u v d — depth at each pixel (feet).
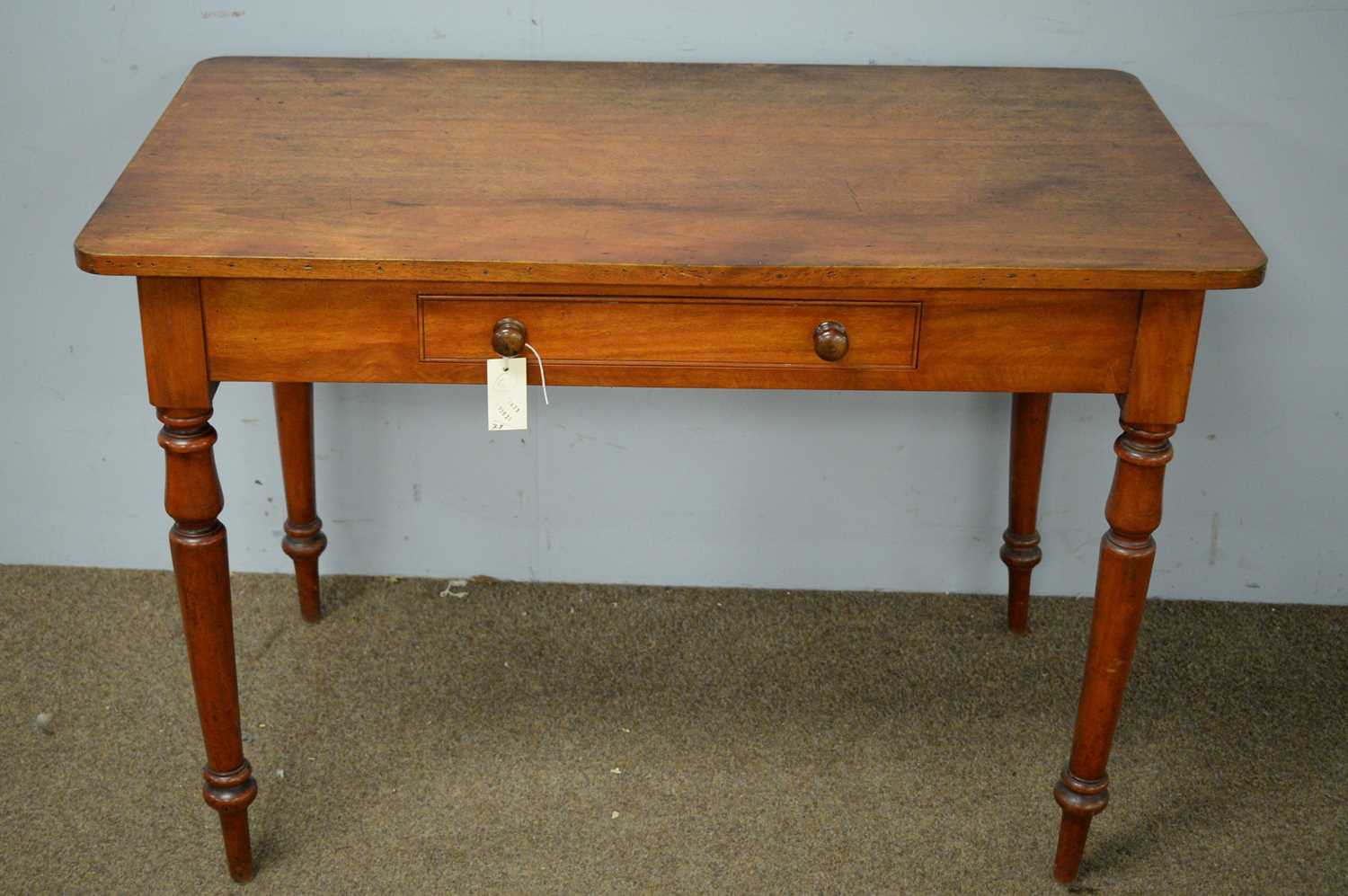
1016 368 5.66
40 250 7.82
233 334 5.58
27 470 8.40
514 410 5.75
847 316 5.58
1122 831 6.97
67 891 6.50
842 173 6.11
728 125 6.56
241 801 6.37
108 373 8.13
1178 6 7.23
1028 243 5.51
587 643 8.16
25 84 7.44
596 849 6.79
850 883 6.64
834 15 7.30
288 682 7.79
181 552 5.92
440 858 6.72
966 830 6.95
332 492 8.42
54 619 8.20
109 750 7.30
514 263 5.35
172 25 7.34
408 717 7.57
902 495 8.38
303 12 7.31
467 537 8.56
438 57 7.41
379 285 5.51
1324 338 7.89
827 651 8.13
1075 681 7.93
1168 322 5.52
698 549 8.57
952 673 7.98
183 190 5.79
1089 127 6.56
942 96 6.89
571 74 7.09
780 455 8.26
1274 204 7.64
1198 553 8.53
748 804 7.07
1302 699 7.84
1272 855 6.83
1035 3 7.25
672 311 5.58
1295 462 8.23
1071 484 8.32
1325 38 7.25
